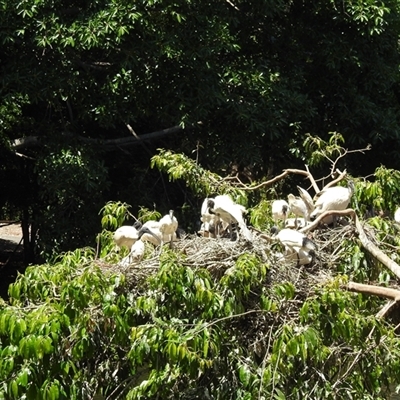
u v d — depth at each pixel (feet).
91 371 28.99
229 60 55.88
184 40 51.08
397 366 27.17
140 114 53.98
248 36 58.70
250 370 27.32
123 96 52.37
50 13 49.78
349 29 58.39
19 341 25.66
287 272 28.55
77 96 53.98
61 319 26.00
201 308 27.37
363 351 27.73
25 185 63.87
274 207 34.88
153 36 50.26
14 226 96.63
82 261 29.91
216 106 53.31
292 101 53.88
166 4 49.98
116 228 35.81
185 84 51.93
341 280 28.58
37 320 25.90
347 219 33.81
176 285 26.48
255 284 27.50
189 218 55.16
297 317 27.96
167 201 57.52
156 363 26.91
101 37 48.96
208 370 28.19
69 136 54.29
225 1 56.65
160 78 52.21
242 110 52.44
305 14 59.11
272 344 27.50
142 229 31.22
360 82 58.70
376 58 57.88
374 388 27.89
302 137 55.93
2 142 57.47
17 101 54.13
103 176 52.70
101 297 26.61
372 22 55.72
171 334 25.98
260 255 28.53
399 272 29.71
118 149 58.23
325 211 32.40
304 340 25.73
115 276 26.96
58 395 26.04
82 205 55.11
